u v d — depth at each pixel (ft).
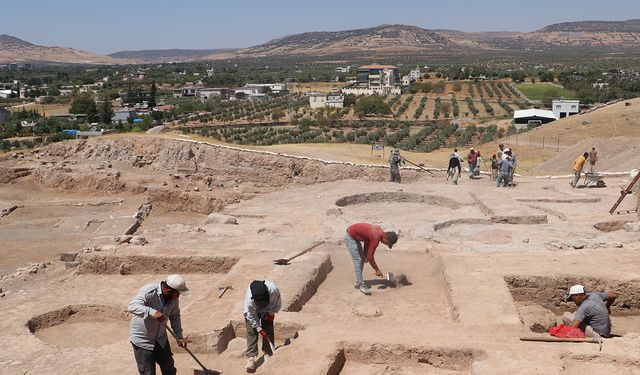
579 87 421.18
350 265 45.27
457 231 58.80
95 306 40.73
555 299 37.19
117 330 38.73
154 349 25.39
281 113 368.89
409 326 30.12
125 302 41.04
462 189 80.38
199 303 36.94
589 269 38.37
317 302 36.88
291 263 42.39
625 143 122.83
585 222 59.98
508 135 217.97
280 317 32.30
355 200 77.82
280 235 57.47
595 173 91.61
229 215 68.59
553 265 39.40
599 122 193.47
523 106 365.20
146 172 121.39
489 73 578.66
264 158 113.80
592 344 26.43
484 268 38.91
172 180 111.34
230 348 31.40
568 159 127.13
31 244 78.43
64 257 62.03
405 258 46.03
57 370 29.35
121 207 98.58
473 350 26.25
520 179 96.17
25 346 33.19
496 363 24.57
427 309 34.30
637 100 225.76
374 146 128.98
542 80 517.55
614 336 30.60
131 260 49.32
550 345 26.50
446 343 27.09
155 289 25.18
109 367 29.35
